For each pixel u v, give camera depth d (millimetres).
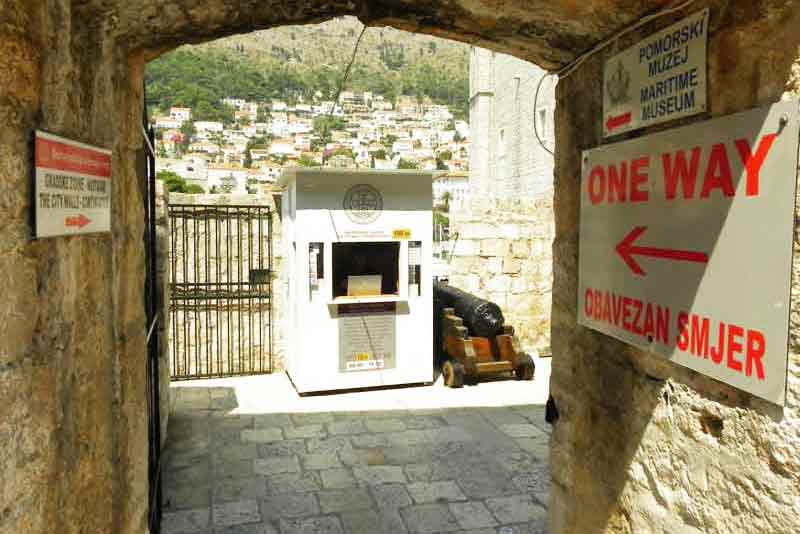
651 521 2221
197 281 8328
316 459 5547
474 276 9445
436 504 4672
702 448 1957
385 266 8023
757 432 1724
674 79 2049
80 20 1884
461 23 2594
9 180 1373
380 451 5738
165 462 5473
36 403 1515
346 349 7516
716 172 1848
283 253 8500
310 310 7355
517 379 8234
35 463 1506
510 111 24000
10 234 1378
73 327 1779
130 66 2453
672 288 2051
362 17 2557
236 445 5887
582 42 2537
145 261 2928
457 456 5613
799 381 1564
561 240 2918
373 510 4574
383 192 7453
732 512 1823
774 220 1629
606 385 2527
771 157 1637
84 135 1898
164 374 5781
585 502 2705
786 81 1617
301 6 2414
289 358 8234
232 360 8539
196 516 4453
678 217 2018
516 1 2314
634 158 2275
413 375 7777
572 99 2791
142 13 2080
